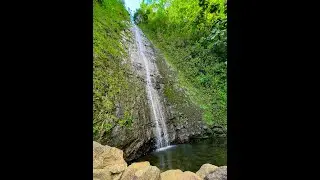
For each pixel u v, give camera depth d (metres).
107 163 3.90
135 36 10.62
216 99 10.36
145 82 8.47
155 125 7.77
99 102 6.02
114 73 7.23
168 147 7.87
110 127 5.89
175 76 10.45
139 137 6.73
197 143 8.43
